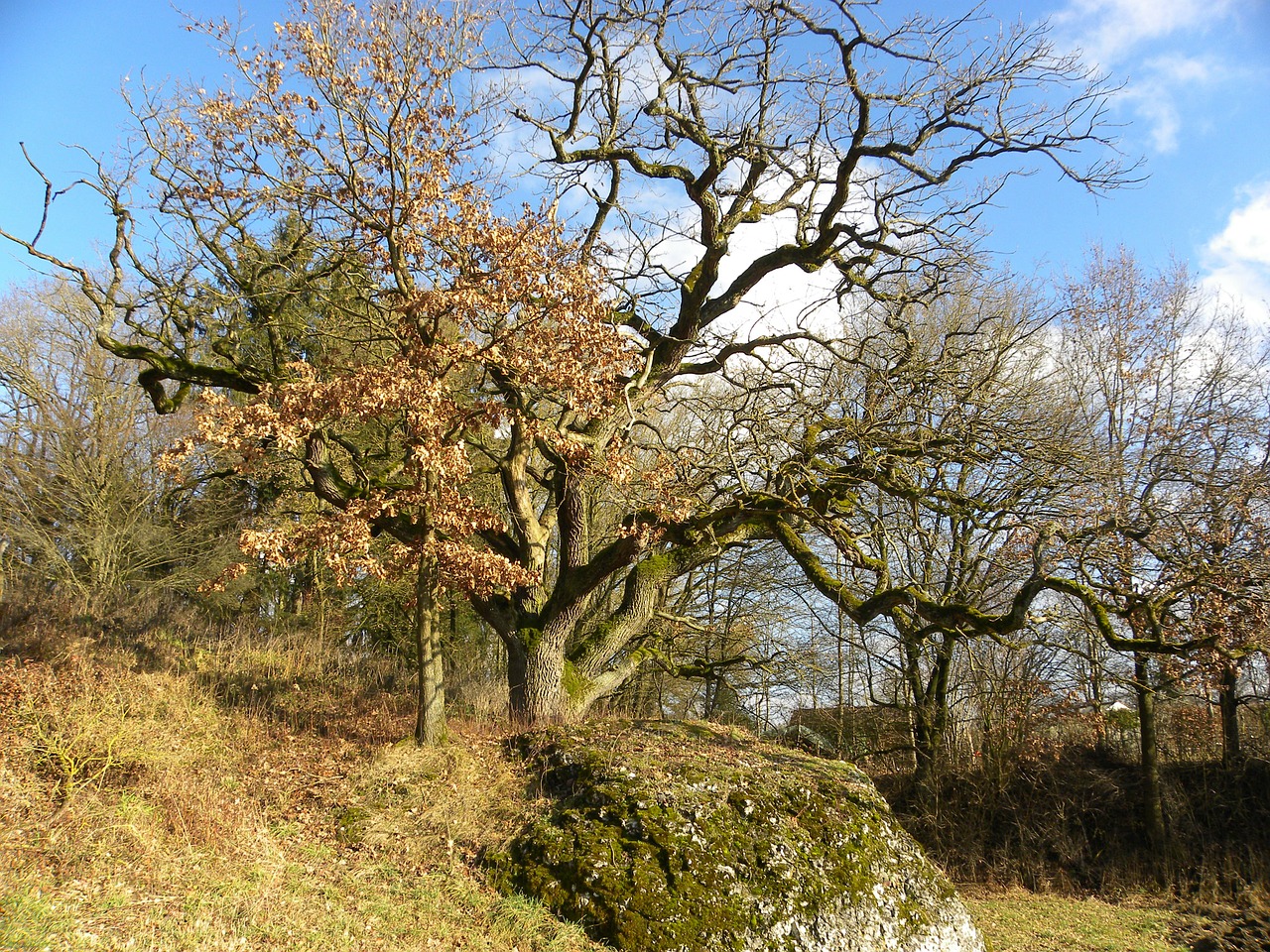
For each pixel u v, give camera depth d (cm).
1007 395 1517
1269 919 1505
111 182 1240
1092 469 1363
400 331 1145
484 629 2381
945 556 1781
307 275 1291
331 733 1327
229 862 872
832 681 2461
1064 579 1191
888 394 1444
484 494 2048
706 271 1513
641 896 927
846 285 1482
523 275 1068
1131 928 1523
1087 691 1923
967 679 2142
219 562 2297
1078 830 1927
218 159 1184
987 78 1307
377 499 1064
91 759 952
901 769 2306
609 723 1324
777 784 1130
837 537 1329
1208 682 1509
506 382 1160
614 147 1520
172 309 1281
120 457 2325
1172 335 2053
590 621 1656
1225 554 1639
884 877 1074
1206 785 1944
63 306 2397
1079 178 1305
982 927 1495
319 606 2320
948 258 1427
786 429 1438
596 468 1207
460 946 820
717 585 2275
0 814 834
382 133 1170
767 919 946
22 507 2266
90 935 671
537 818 1052
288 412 1010
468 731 1335
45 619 1669
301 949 740
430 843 1009
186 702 1313
